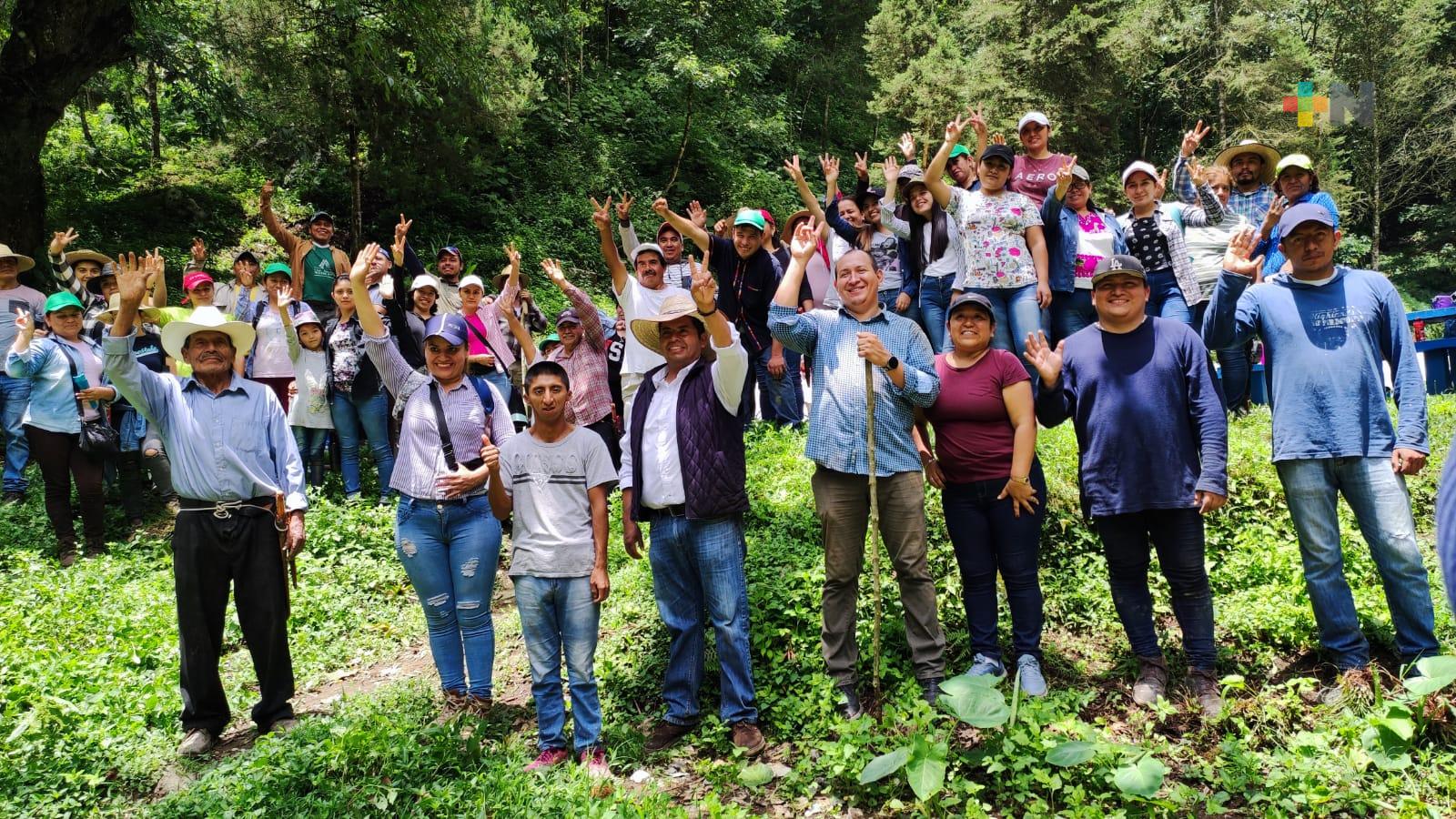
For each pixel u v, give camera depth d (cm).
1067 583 573
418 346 834
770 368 830
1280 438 449
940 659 457
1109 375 455
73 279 944
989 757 384
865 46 3219
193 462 470
